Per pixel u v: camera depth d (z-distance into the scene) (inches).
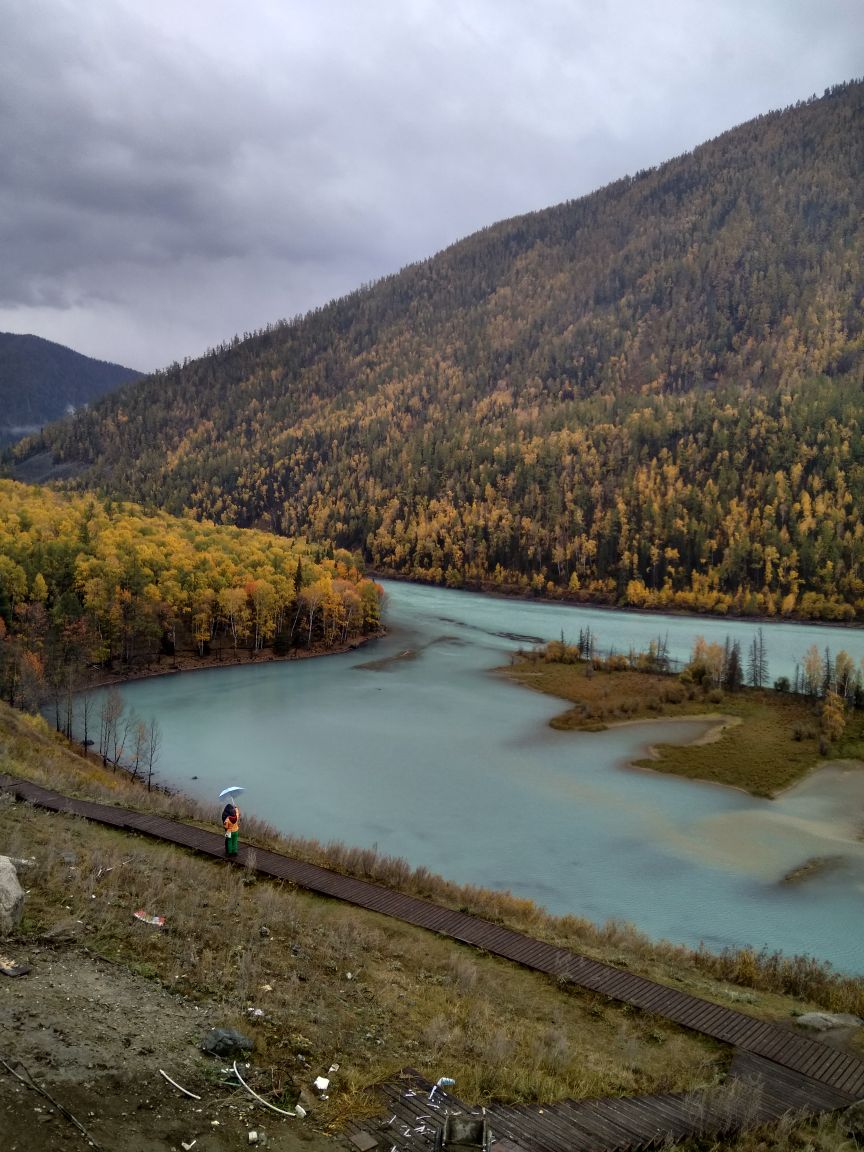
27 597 4670.3
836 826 2534.5
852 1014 904.9
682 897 1991.9
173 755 3046.3
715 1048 744.3
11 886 678.5
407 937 940.6
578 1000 823.1
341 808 2513.5
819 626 7071.9
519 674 4781.0
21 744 1903.3
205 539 6860.2
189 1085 484.7
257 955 751.7
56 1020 522.9
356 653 5502.0
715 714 3831.2
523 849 2246.6
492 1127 524.7
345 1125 486.6
